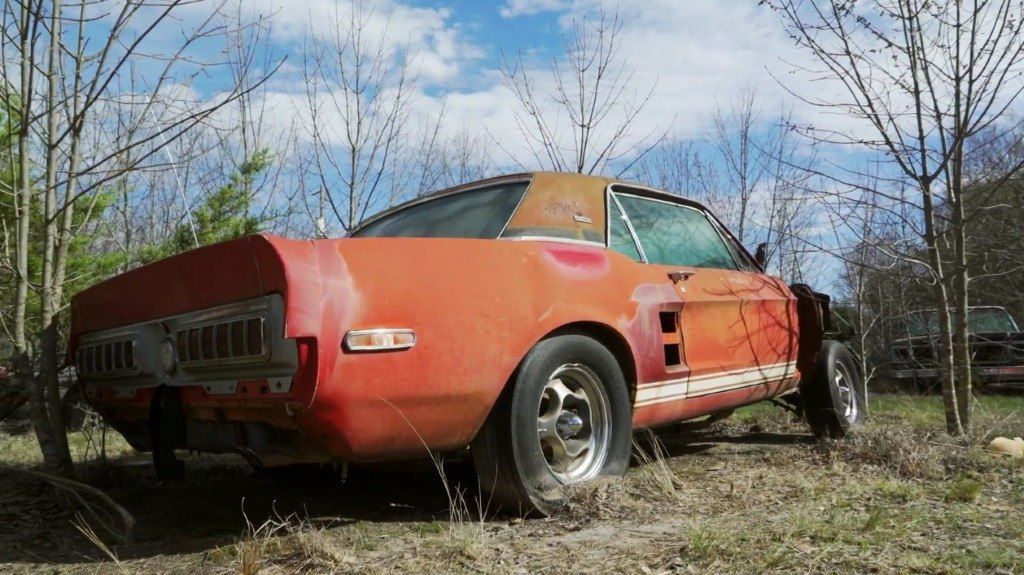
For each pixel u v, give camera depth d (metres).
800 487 3.51
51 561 2.88
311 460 2.77
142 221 9.98
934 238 5.14
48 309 4.07
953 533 2.67
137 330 3.36
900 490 3.39
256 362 2.62
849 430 5.17
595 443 3.36
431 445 2.84
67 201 4.09
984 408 6.98
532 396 3.03
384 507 3.54
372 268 2.71
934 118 5.04
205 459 5.09
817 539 2.58
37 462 5.10
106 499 3.22
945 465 3.97
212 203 7.82
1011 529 2.70
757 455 4.68
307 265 2.58
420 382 2.72
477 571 2.42
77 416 6.38
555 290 3.21
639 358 3.57
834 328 5.45
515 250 3.19
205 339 2.84
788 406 5.55
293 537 2.84
